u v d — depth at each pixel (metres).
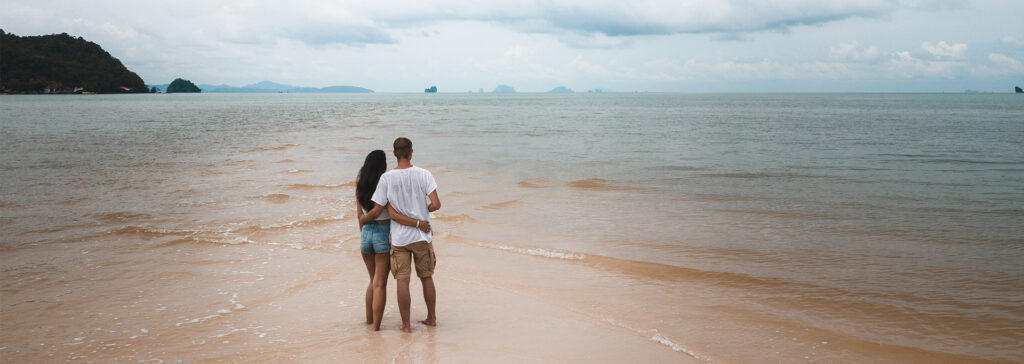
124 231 7.58
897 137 25.77
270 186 11.44
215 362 3.77
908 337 4.40
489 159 16.53
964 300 5.18
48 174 12.86
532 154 17.95
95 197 10.09
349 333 4.36
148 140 22.48
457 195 10.70
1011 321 4.68
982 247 7.00
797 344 4.27
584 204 9.89
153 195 10.35
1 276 5.70
